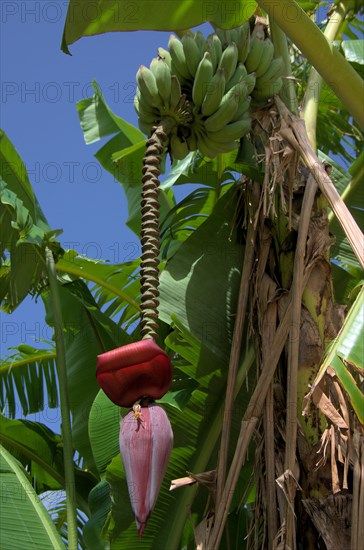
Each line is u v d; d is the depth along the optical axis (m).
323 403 2.15
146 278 2.03
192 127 2.67
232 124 2.66
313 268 2.51
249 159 3.08
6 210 3.46
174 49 2.69
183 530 3.14
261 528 2.53
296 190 2.66
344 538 2.13
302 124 2.65
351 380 2.00
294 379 2.33
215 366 3.00
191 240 3.10
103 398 3.44
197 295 2.96
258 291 2.66
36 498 2.93
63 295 4.14
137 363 1.92
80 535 3.99
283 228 2.66
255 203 2.89
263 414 2.46
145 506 1.84
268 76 2.78
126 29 2.56
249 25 3.01
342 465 2.23
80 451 3.84
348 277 3.25
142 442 1.88
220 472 2.50
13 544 2.72
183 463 3.06
